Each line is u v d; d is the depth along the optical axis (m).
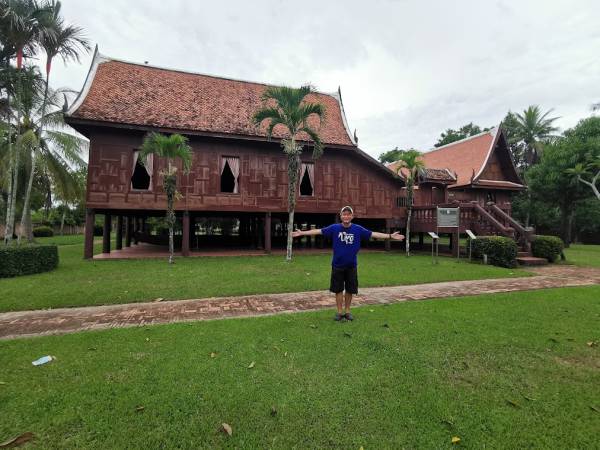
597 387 3.03
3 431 2.36
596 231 28.11
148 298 6.48
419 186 19.61
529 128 32.91
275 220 24.45
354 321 4.91
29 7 10.57
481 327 4.62
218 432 2.37
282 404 2.70
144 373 3.21
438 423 2.48
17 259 8.74
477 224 13.88
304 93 11.37
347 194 16.30
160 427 2.41
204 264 11.11
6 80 11.72
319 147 12.12
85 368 3.31
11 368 3.32
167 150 11.04
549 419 2.55
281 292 7.09
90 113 12.05
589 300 6.31
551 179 21.16
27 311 5.70
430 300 6.34
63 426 2.42
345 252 4.86
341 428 2.41
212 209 13.94
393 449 2.21
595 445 2.26
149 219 29.53
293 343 4.01
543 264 12.22
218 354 3.67
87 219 12.46
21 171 17.50
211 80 16.39
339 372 3.26
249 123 14.70
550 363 3.51
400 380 3.11
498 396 2.86
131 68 14.95
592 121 21.61
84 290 6.99
